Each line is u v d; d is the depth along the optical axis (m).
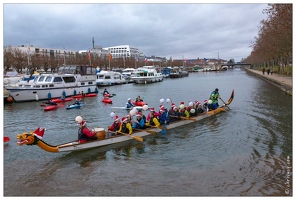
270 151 14.23
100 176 11.59
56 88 37.81
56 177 11.55
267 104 29.66
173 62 199.25
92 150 14.60
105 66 107.69
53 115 25.38
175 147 15.17
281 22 35.09
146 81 69.19
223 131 18.38
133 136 15.56
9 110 28.94
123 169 12.24
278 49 50.56
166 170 12.05
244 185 10.52
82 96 40.19
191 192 10.06
